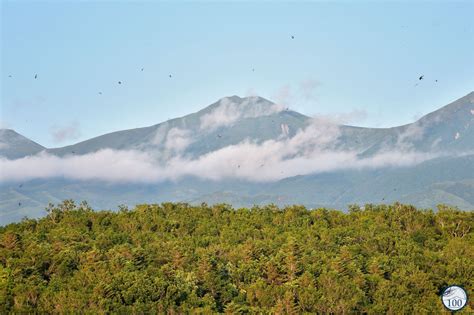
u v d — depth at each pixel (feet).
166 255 347.15
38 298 275.80
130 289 276.82
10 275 295.07
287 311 277.03
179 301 283.59
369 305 287.07
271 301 291.99
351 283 296.92
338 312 280.72
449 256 350.84
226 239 409.08
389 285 300.81
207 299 287.69
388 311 283.18
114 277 288.92
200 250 363.97
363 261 343.67
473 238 404.98
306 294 287.07
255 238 407.03
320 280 304.71
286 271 322.96
